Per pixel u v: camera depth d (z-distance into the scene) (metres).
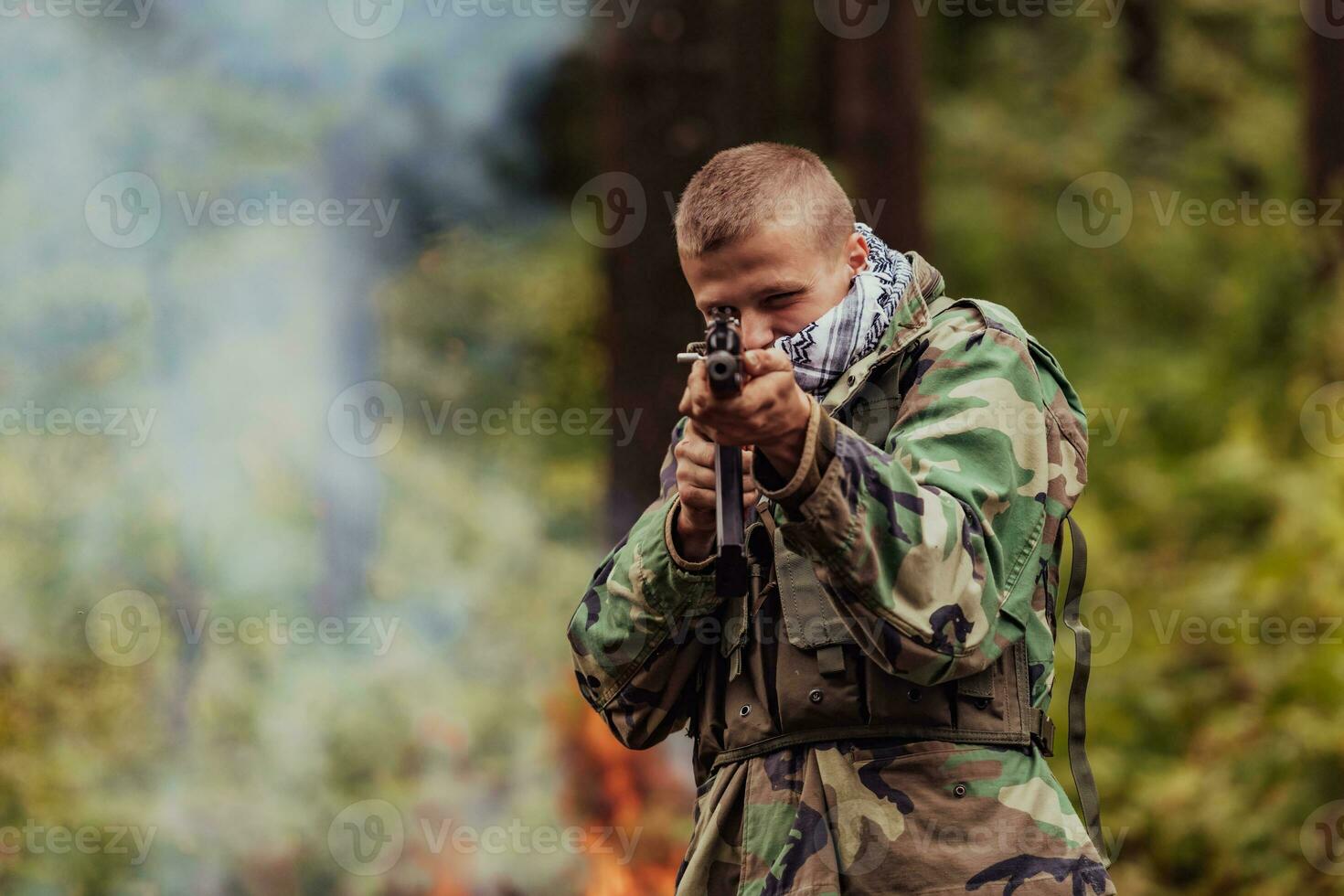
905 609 3.00
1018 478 3.30
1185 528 12.17
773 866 3.28
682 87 8.64
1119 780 9.19
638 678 3.61
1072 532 3.59
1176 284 17.78
